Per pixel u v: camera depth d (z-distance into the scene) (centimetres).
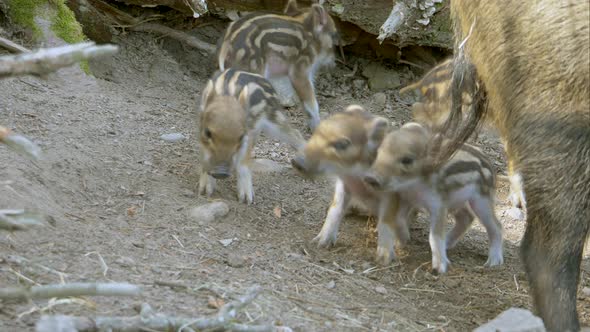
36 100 1155
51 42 1303
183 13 1581
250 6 1568
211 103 1030
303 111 1402
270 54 1341
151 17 1583
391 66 1658
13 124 1059
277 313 742
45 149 1009
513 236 1144
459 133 908
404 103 1603
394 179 912
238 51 1292
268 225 1005
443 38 1548
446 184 938
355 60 1669
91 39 1444
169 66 1528
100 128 1143
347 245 993
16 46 1227
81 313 648
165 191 1005
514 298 923
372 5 1519
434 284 930
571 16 730
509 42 776
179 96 1441
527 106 770
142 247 843
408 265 971
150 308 639
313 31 1402
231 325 642
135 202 960
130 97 1339
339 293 855
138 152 1109
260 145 1305
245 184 1044
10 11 1303
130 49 1525
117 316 651
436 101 1152
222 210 977
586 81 729
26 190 869
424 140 920
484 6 804
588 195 755
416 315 844
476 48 830
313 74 1422
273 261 897
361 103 1585
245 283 808
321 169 941
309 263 917
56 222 837
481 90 877
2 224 616
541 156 762
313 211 1079
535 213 773
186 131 1235
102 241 826
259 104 1058
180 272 796
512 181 1222
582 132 746
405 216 975
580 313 914
